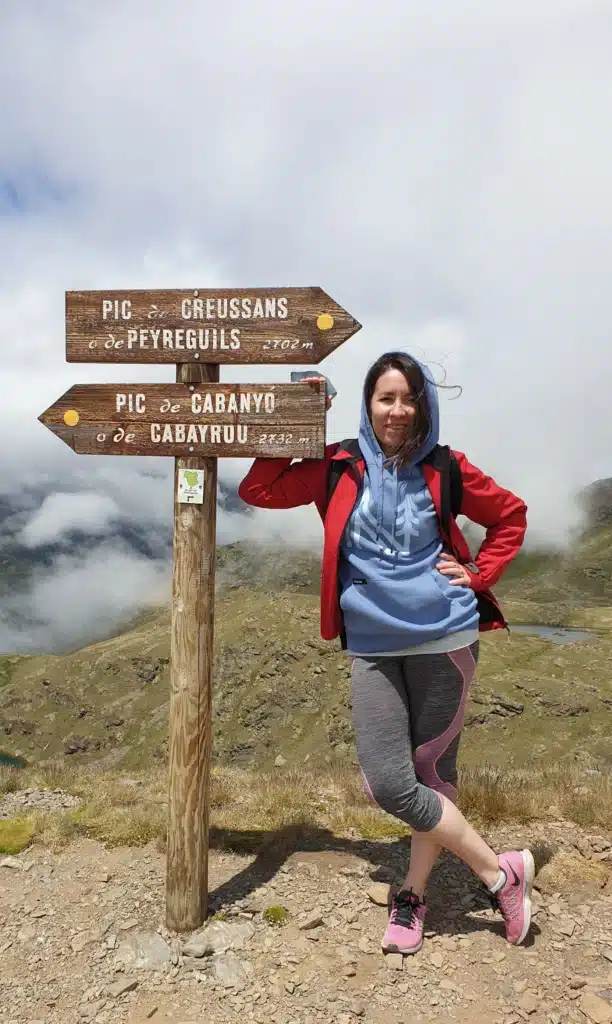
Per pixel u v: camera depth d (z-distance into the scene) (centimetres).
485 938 370
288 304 366
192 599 377
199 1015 321
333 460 360
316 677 15562
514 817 523
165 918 388
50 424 397
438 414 338
